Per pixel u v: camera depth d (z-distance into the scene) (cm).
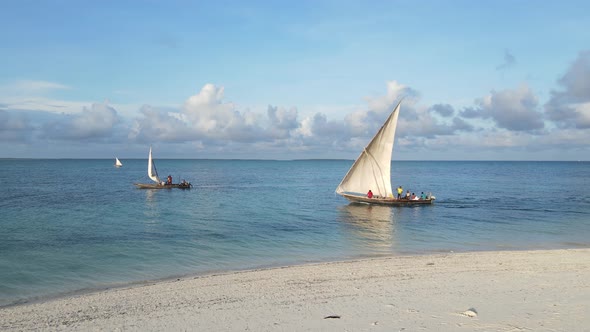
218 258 2288
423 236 2992
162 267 2088
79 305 1464
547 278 1781
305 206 4856
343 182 4738
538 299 1465
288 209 4559
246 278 1805
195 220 3703
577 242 2791
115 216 3931
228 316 1343
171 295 1573
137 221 3619
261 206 4844
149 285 1717
